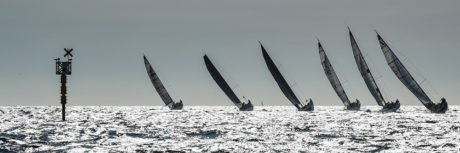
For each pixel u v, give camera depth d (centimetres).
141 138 18388
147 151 14475
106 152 14250
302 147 15512
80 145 15875
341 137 18825
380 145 16038
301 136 19262
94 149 14850
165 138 18412
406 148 15250
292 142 16912
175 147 15400
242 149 14975
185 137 18875
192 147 15438
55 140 17312
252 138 18425
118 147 15388
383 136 19312
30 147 15100
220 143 16512
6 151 14150
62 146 15562
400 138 18462
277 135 19700
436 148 15162
